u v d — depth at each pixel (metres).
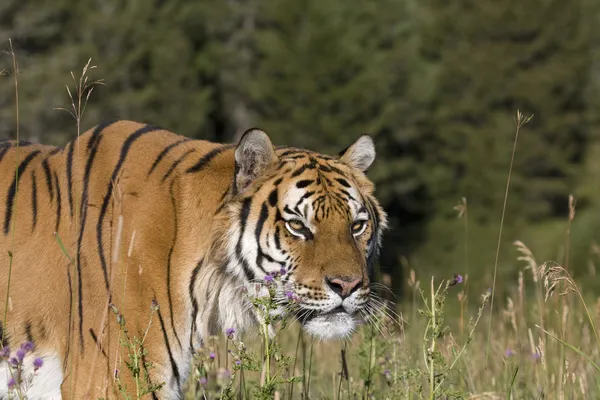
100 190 8.49
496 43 83.94
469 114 84.00
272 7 72.88
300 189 8.64
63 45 64.81
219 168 8.77
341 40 70.50
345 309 8.53
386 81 71.19
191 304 8.41
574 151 84.12
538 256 52.72
